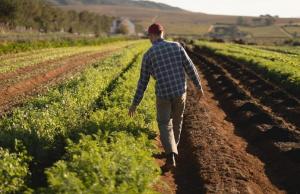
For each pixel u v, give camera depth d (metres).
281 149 12.20
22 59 35.62
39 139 9.65
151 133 11.77
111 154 8.08
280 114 18.02
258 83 25.12
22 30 75.88
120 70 22.92
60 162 7.57
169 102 10.09
